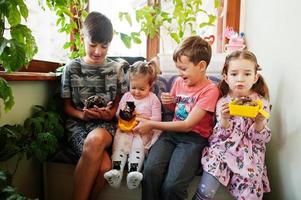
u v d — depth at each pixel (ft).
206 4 5.76
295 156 3.11
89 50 4.13
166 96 4.12
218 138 3.51
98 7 5.99
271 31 3.93
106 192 3.79
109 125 4.09
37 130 3.58
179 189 3.13
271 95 3.93
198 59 3.71
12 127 3.31
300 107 3.00
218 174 3.22
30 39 3.04
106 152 3.80
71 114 4.25
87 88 4.30
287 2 3.36
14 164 3.78
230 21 5.62
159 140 3.81
